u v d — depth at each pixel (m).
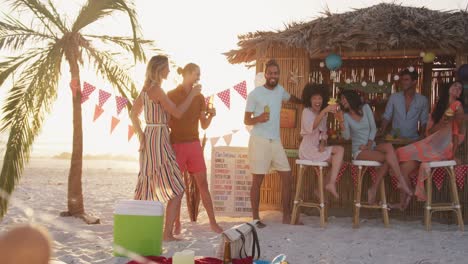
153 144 5.60
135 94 8.13
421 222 7.37
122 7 7.54
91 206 9.13
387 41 6.91
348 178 7.68
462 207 7.33
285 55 7.74
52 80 7.38
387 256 5.13
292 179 7.73
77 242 5.59
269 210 7.80
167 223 5.73
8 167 7.12
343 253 5.23
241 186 7.62
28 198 9.75
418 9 7.54
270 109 6.79
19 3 7.55
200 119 6.35
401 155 6.82
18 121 7.23
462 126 6.75
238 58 8.20
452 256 5.15
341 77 8.37
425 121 7.49
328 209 7.72
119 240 4.99
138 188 5.66
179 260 4.13
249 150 6.86
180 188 5.63
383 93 8.25
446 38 6.85
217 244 5.55
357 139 7.09
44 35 7.74
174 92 6.00
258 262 4.60
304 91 6.98
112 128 6.76
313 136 6.79
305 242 5.70
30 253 1.17
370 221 7.37
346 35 7.01
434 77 8.27
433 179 7.16
